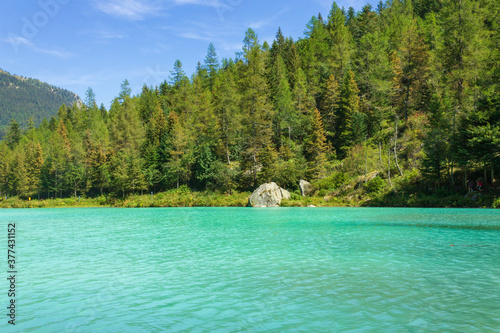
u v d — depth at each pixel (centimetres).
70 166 9275
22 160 10688
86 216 3753
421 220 2347
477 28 4981
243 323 625
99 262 1169
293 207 4522
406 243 1435
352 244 1434
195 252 1322
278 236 1717
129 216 3575
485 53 4644
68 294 821
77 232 2077
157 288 857
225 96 6856
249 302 738
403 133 5762
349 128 6350
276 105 7300
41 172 9956
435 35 6525
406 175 4425
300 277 925
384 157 5312
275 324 618
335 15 9725
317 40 9062
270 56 9138
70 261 1192
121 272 1024
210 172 6581
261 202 4888
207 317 659
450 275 920
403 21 7912
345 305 706
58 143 10856
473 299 730
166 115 9888
